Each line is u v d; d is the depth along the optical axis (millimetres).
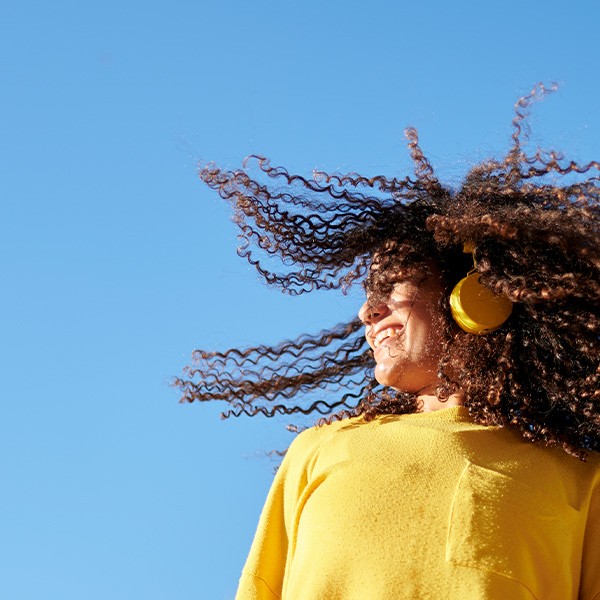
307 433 2787
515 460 2500
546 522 2408
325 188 3150
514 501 2406
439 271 2793
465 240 2783
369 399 2883
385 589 2361
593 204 2805
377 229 3094
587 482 2516
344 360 3230
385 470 2504
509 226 2693
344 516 2469
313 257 3170
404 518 2424
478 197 2918
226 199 3170
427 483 2459
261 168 3162
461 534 2371
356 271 3109
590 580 2436
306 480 2658
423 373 2746
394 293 2783
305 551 2500
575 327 2666
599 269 2668
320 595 2420
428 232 2936
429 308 2748
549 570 2385
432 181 3088
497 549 2354
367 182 3129
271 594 2641
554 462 2523
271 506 2713
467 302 2680
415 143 3113
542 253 2717
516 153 2975
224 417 3225
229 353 3238
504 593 2320
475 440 2539
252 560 2672
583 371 2676
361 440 2617
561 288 2637
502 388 2643
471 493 2412
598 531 2471
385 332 2785
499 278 2678
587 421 2631
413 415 2686
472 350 2697
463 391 2678
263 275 3201
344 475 2541
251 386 3221
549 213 2721
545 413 2623
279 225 3158
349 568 2414
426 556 2373
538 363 2674
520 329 2713
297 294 3209
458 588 2334
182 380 3242
